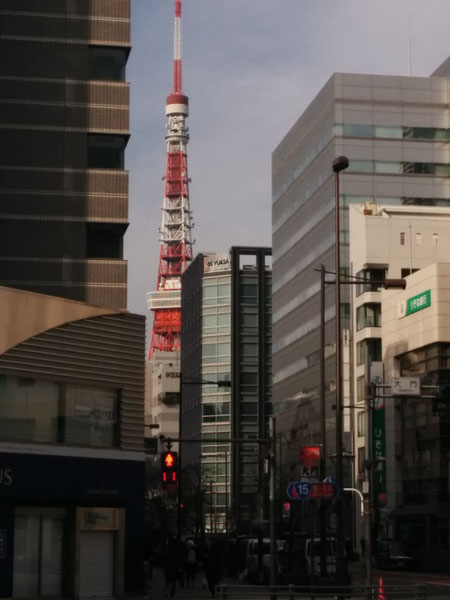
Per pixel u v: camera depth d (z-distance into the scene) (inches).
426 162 5290.4
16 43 2736.2
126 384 1651.1
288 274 6023.6
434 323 4035.4
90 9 2773.1
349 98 5290.4
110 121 2741.1
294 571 2014.0
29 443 1504.7
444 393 1831.9
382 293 4537.4
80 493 1557.6
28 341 1519.4
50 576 1524.4
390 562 3324.3
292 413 5738.2
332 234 5196.9
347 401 4788.4
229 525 6067.9
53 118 2723.9
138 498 1636.3
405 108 5315.0
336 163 1626.5
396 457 4215.1
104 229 2706.7
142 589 1624.0
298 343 5708.7
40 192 2691.9
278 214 6328.7
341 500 1526.8
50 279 2659.9
